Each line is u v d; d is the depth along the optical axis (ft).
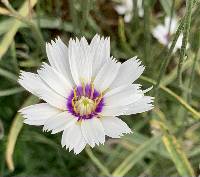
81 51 0.43
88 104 0.42
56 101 0.42
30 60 0.66
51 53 0.43
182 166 0.60
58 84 0.42
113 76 0.43
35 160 0.68
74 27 0.61
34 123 0.40
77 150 0.39
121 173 0.62
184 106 0.58
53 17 0.68
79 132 0.40
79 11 0.68
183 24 0.45
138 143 0.66
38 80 0.42
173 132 0.67
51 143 0.67
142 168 0.70
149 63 0.64
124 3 0.75
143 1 0.59
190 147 0.68
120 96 0.42
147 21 0.60
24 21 0.58
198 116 0.57
